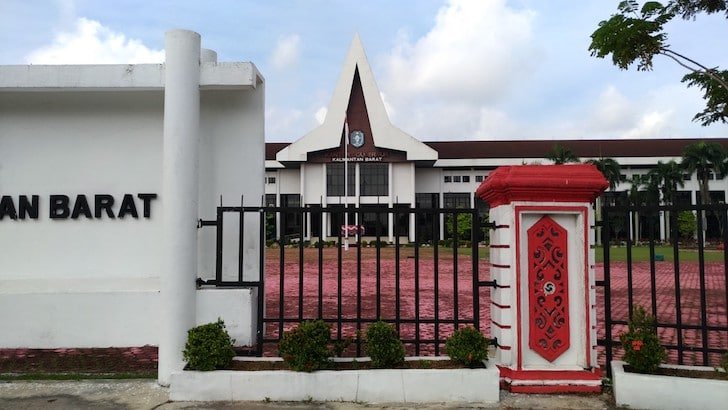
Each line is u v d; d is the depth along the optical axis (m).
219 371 4.77
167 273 5.13
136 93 6.34
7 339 5.97
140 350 6.01
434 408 4.55
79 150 6.44
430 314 10.27
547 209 4.91
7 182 6.41
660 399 4.48
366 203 51.59
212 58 6.45
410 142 50.06
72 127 6.46
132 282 6.29
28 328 5.98
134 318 6.04
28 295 5.98
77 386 5.04
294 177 53.56
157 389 4.98
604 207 5.18
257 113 6.42
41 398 4.73
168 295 5.12
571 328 4.95
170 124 5.24
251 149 6.39
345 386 4.70
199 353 4.79
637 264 23.86
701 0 6.30
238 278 5.72
